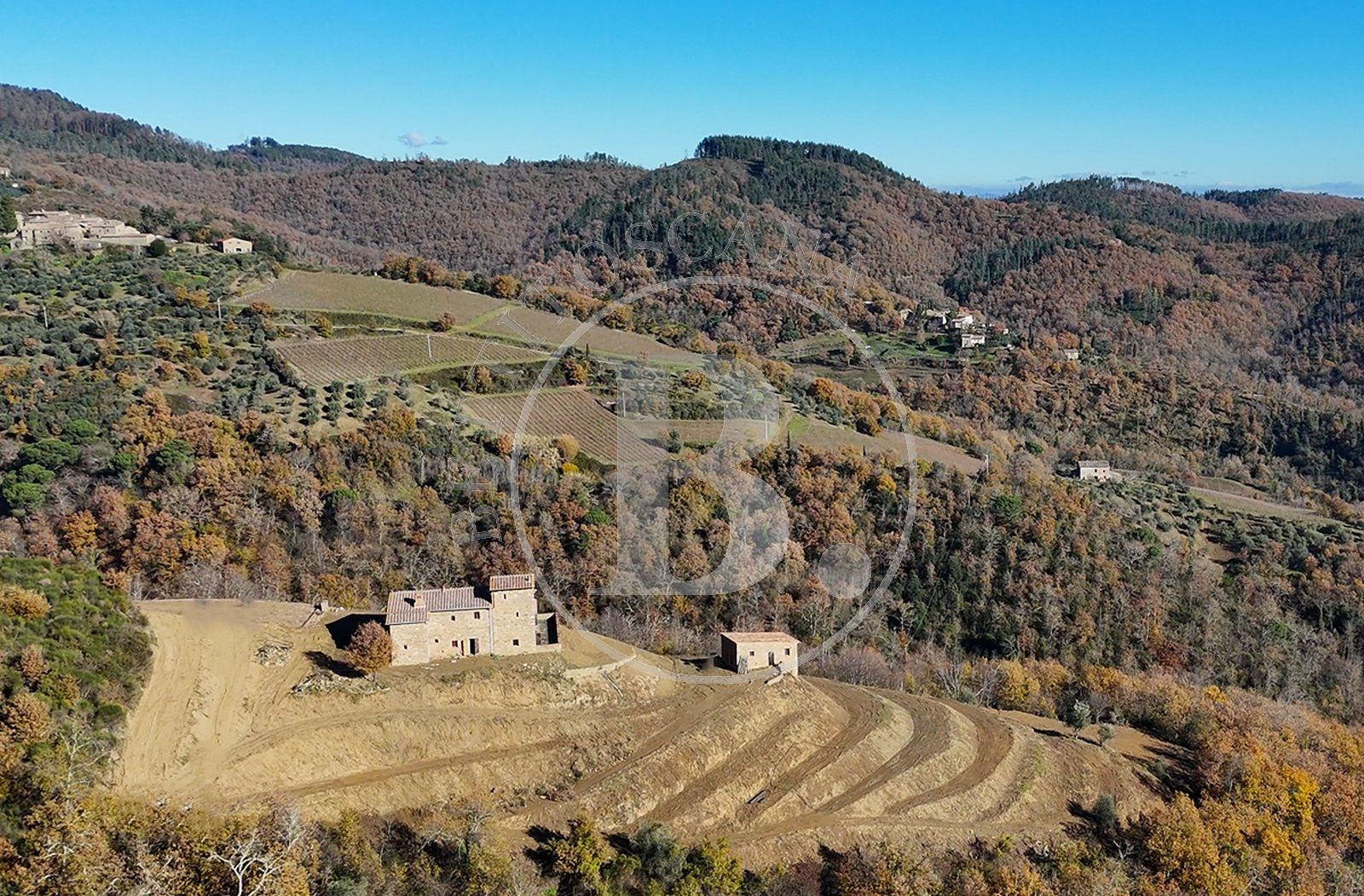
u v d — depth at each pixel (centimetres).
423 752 6600
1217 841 7619
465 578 10006
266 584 9438
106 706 5900
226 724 6331
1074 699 10438
